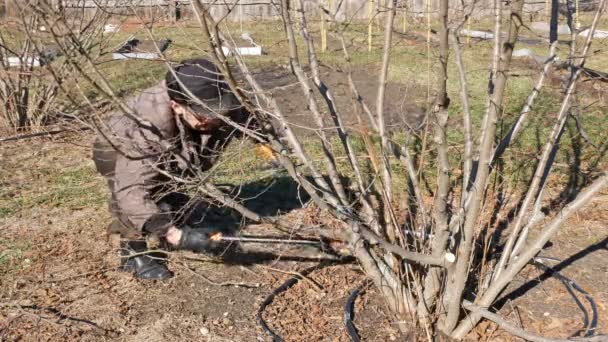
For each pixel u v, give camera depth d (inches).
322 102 314.0
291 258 179.2
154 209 157.8
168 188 160.7
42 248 188.5
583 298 158.9
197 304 162.1
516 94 309.7
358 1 442.9
